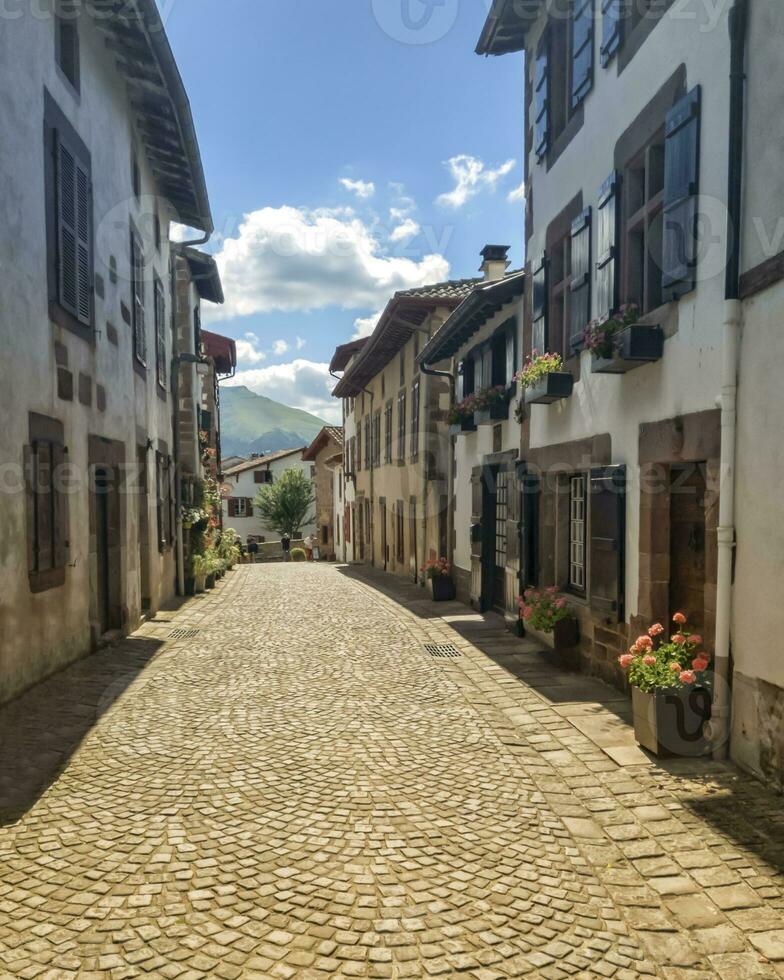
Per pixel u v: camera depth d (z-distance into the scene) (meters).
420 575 14.68
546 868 3.21
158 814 3.72
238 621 10.11
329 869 3.18
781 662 3.89
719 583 4.39
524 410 8.62
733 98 4.22
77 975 2.45
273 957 2.56
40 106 5.97
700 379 4.73
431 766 4.46
